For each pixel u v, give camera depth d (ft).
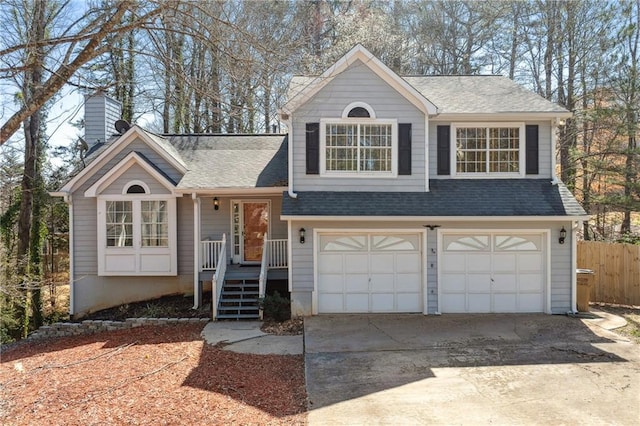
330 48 41.19
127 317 42.70
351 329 33.76
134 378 24.82
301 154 38.83
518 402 20.79
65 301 60.18
